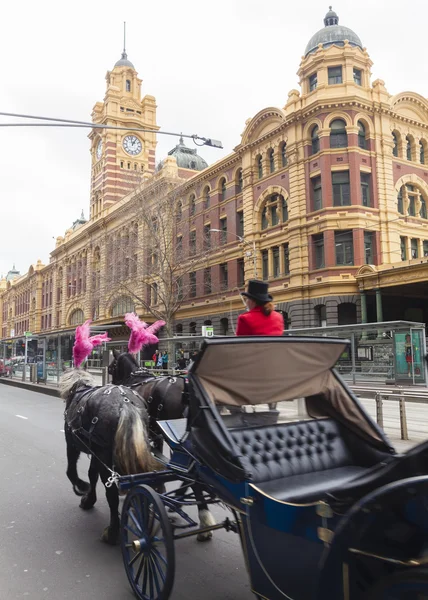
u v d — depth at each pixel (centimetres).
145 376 759
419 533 244
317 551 275
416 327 1944
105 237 5188
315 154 3052
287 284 3169
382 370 2030
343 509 274
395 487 242
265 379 397
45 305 7581
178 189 3503
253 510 315
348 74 3058
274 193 3353
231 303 3681
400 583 238
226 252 3753
